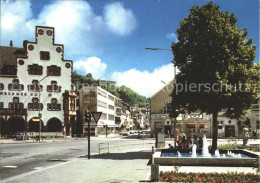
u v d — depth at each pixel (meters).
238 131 54.00
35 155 24.03
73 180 12.35
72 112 61.06
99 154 23.00
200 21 22.88
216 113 23.19
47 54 60.53
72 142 43.78
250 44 23.17
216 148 23.00
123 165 16.91
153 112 59.16
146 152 25.38
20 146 35.12
